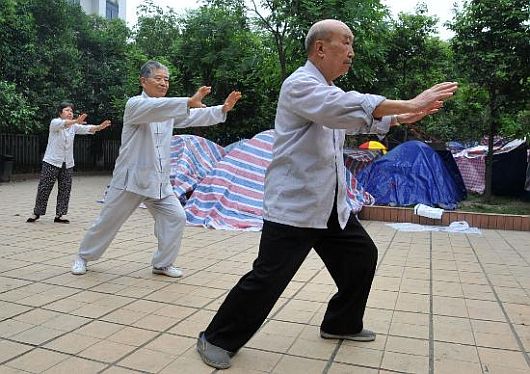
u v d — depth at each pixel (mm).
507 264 5340
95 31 19672
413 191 9641
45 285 4098
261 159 8500
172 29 19906
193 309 3584
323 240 2945
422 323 3414
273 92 13859
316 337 3129
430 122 15570
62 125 7004
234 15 12117
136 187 4258
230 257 5309
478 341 3104
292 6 10211
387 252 5902
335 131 2750
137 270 4656
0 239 5961
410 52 14570
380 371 2668
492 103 10547
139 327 3217
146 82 4316
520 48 9773
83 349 2861
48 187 7227
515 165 12453
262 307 2680
